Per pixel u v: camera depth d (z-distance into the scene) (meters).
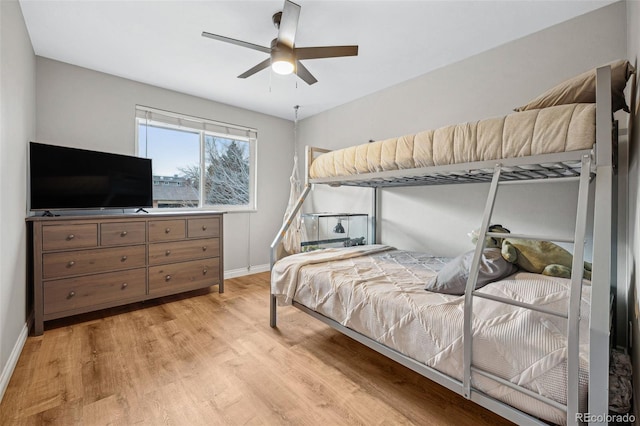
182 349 2.12
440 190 3.01
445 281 1.60
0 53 1.64
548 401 1.01
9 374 1.74
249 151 4.34
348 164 2.32
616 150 1.67
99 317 2.68
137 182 3.13
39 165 2.47
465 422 1.43
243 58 2.76
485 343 1.18
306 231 4.08
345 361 1.98
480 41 2.47
